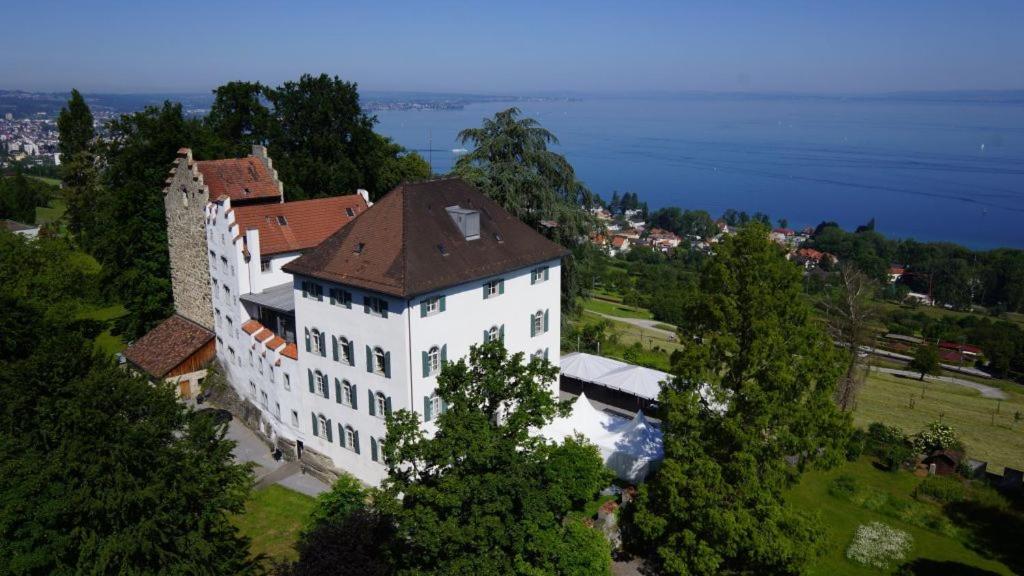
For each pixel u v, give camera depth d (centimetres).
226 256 5416
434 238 4428
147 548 2673
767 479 3469
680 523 3612
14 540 2634
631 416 5759
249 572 3538
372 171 8819
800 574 3547
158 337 6462
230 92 8338
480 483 2778
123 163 7512
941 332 11312
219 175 5962
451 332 4344
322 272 4409
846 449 5284
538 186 6216
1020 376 9556
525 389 3112
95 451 2730
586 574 3362
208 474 3020
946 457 5084
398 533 2958
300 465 4978
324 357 4569
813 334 3612
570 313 6656
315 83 8331
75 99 10806
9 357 4550
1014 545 4197
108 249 7281
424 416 4241
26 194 16325
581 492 3906
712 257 3691
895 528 4341
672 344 9831
